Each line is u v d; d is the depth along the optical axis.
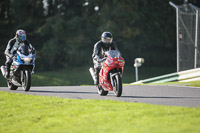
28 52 38.38
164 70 139.25
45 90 41.81
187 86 45.91
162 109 23.89
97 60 33.44
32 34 127.88
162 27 135.00
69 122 22.19
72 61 122.75
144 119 21.22
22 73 37.88
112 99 31.59
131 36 125.31
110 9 120.25
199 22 60.84
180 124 19.61
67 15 130.25
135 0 124.75
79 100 30.12
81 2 129.00
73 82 113.88
